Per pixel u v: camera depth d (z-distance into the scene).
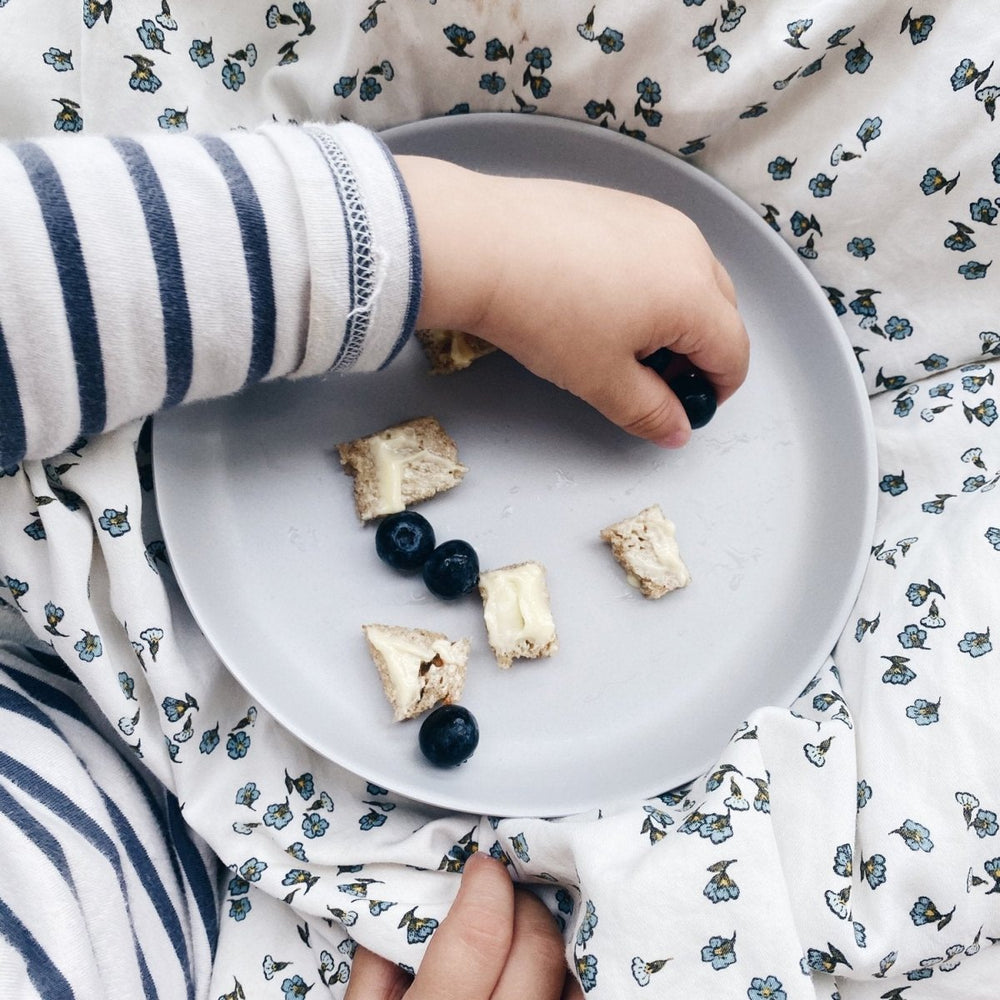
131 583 0.42
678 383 0.44
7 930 0.40
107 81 0.41
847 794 0.41
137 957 0.42
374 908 0.42
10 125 0.42
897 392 0.46
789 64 0.42
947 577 0.42
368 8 0.41
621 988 0.39
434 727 0.42
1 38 0.41
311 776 0.43
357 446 0.44
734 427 0.45
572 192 0.42
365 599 0.44
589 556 0.44
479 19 0.42
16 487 0.41
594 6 0.42
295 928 0.43
